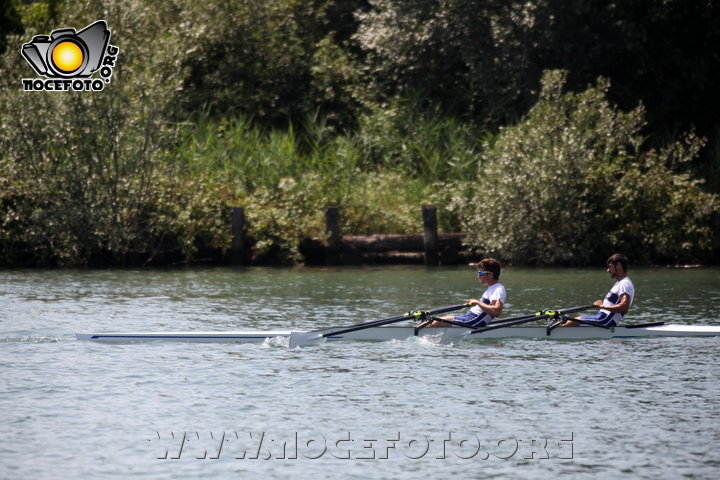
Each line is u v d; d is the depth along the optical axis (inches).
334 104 5044.3
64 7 4899.1
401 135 4734.3
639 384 1632.6
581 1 4301.2
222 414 1433.3
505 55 4475.9
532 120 3878.0
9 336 2068.2
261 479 1165.7
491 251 3873.0
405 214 4131.4
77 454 1245.1
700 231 3786.9
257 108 4874.5
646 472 1184.8
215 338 2046.0
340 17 5423.2
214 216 3892.7
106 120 3671.3
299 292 2928.2
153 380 1651.1
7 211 3700.8
